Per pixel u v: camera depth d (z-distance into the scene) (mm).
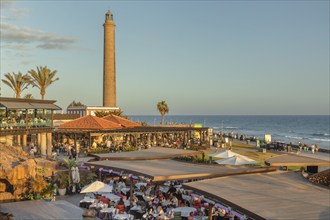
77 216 20781
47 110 43812
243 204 13203
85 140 50062
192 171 20688
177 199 22844
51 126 41500
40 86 65188
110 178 28734
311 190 15352
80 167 30000
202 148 53719
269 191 15117
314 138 127750
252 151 54375
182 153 29406
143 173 19828
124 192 24844
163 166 22609
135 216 20891
